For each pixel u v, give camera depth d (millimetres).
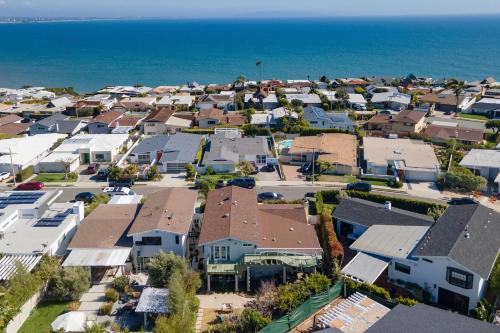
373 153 94250
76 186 84375
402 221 60125
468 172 85500
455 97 151125
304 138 104875
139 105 143750
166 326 39438
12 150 95188
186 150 96438
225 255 53438
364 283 47469
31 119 138375
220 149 95375
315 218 66188
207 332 43469
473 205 58406
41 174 90375
